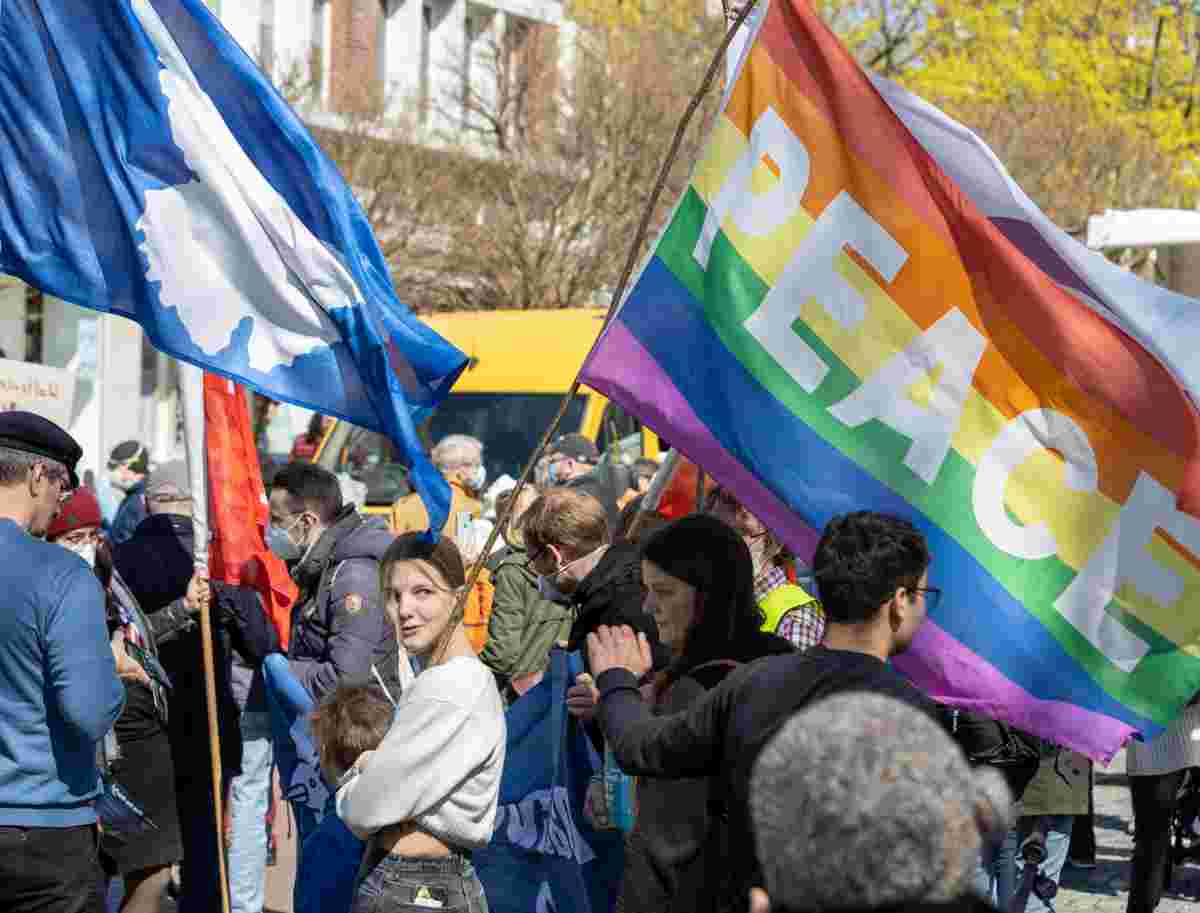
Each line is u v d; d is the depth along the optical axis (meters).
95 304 5.70
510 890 5.55
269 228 5.57
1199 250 11.22
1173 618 4.79
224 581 6.88
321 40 33.50
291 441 24.83
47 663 4.78
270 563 6.95
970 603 4.84
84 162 5.70
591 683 5.04
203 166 5.61
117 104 5.67
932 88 32.41
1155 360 4.79
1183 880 8.51
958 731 6.14
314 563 7.00
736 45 5.43
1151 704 4.78
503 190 28.02
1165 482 4.79
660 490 5.56
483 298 28.03
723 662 4.16
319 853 5.33
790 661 3.56
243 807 7.26
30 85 5.73
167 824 6.57
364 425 5.54
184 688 6.82
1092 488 4.83
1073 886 8.37
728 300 4.91
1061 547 4.83
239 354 5.60
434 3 35.69
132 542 6.94
